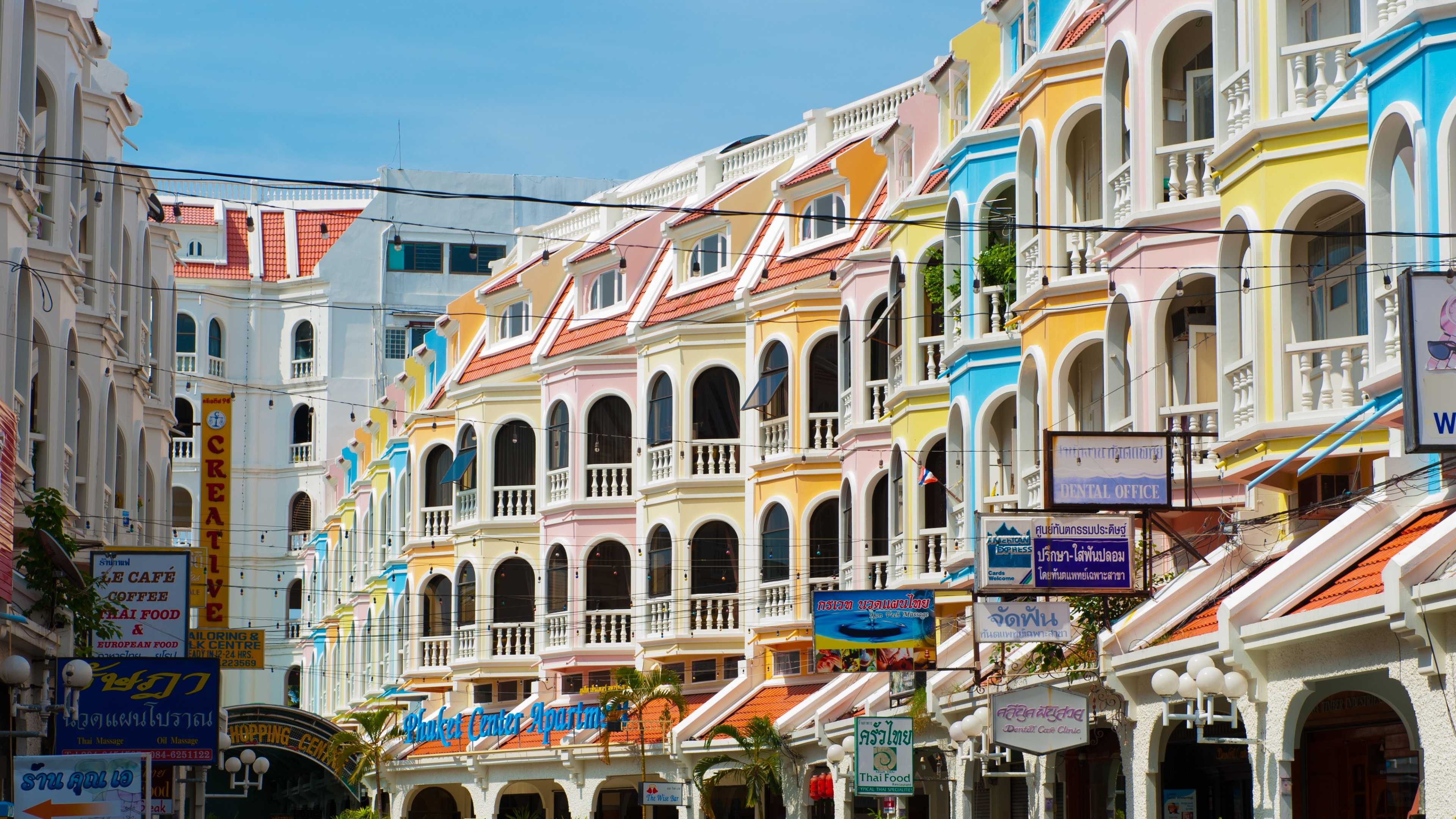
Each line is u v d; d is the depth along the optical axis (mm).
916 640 28031
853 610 28234
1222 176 21969
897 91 42062
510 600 47344
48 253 26688
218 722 23875
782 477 38938
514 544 47375
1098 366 26703
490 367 49906
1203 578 21203
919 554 31891
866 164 38969
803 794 35531
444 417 50719
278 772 68562
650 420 42875
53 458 26625
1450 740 15117
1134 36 24031
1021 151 28016
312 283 70562
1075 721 21297
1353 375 20406
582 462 44625
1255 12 21406
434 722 47406
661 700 40969
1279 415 20688
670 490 41781
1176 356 23906
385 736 50062
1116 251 24188
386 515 57594
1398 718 18938
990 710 21234
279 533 69875
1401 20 18203
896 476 33219
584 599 43969
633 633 42906
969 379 29812
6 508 21859
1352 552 18344
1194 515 23516
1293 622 17000
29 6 26000
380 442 61406
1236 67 22328
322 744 52000
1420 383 15836
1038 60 27109
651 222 46031
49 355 26734
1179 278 23000
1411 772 18625
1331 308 21453
